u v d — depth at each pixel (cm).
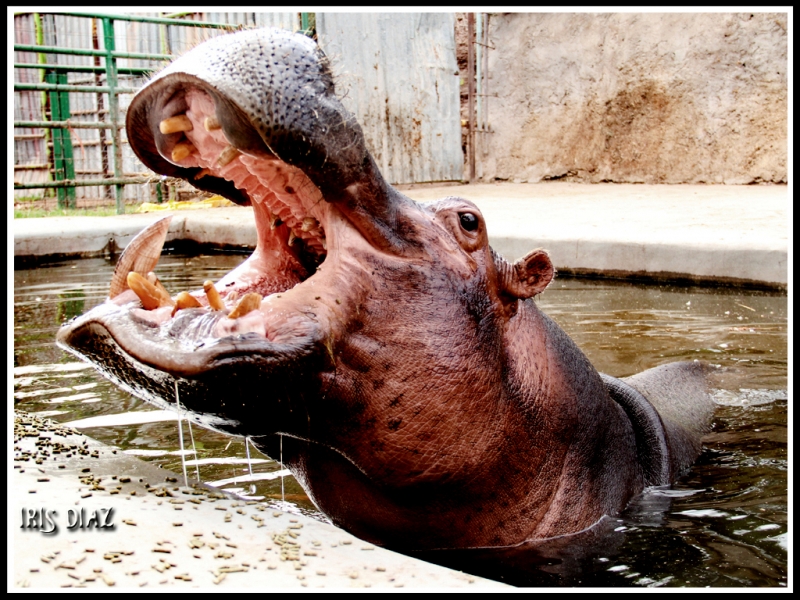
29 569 260
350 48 1917
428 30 2084
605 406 438
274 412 316
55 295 1013
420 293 350
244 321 304
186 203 1816
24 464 364
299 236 360
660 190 1772
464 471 362
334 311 328
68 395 600
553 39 2095
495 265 388
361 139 330
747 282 977
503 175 2209
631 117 1969
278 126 299
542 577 340
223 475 450
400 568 286
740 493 438
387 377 340
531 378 393
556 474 397
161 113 317
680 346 723
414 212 363
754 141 1786
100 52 1702
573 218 1320
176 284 1060
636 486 445
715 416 574
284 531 310
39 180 2284
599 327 795
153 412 566
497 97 2212
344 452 349
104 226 1418
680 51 1881
